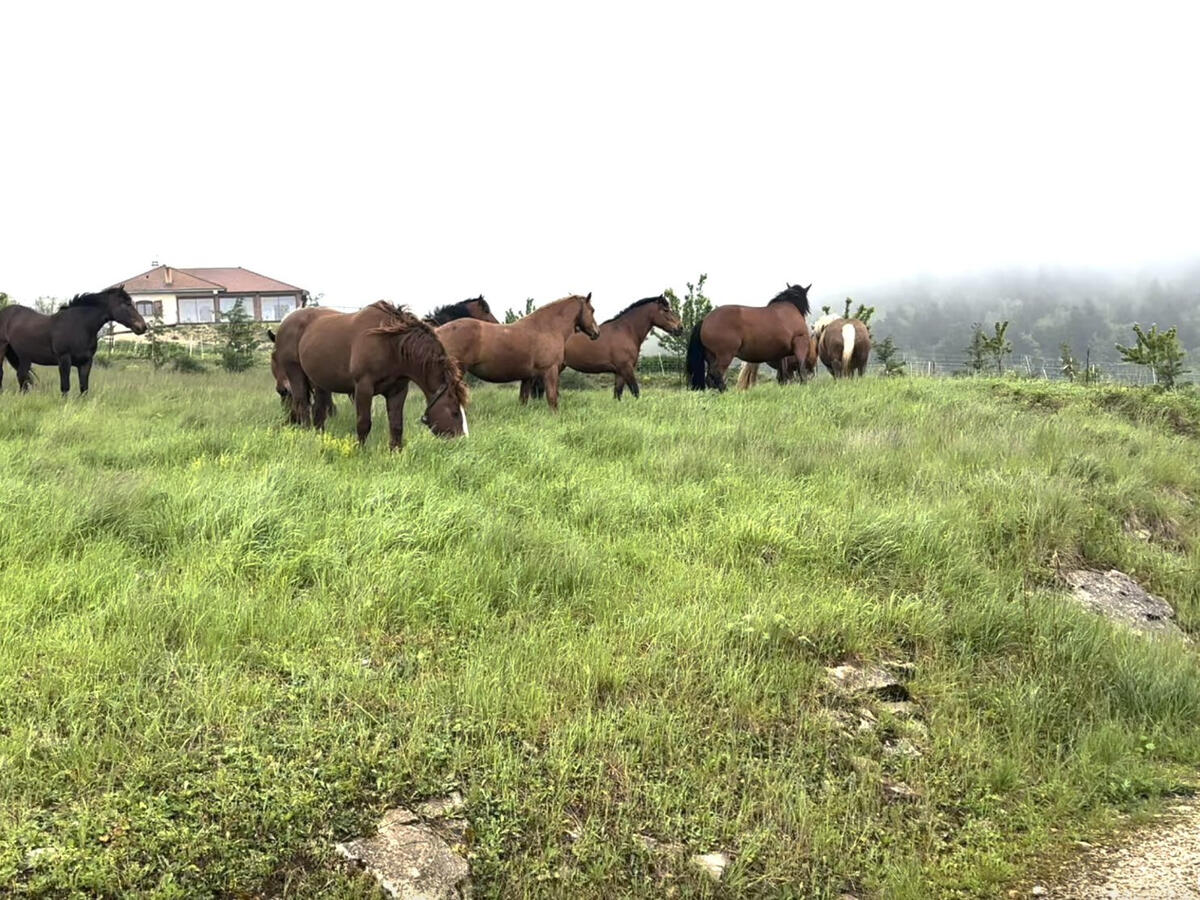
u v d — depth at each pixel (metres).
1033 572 6.16
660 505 6.44
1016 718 4.15
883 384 14.38
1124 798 3.68
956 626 4.93
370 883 2.68
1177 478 9.10
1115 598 6.17
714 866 2.96
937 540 5.98
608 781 3.27
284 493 5.80
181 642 3.90
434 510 5.62
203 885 2.57
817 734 3.79
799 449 8.69
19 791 2.83
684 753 3.50
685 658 4.15
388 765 3.14
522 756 3.30
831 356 17.89
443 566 4.84
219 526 5.19
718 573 5.21
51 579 4.32
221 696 3.40
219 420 10.02
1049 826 3.44
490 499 6.34
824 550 5.74
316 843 2.79
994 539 6.43
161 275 53.44
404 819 2.95
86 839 2.64
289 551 4.88
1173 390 15.19
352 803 2.98
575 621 4.53
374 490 5.96
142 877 2.56
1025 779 3.74
